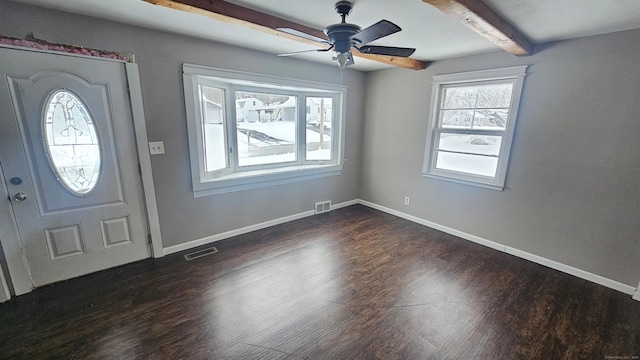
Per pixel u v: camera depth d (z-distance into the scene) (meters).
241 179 3.34
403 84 3.92
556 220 2.75
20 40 1.98
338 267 2.75
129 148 2.55
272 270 2.67
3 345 1.74
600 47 2.34
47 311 2.05
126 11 2.07
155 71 2.55
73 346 1.74
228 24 2.33
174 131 2.77
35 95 2.09
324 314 2.07
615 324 2.01
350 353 1.73
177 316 2.02
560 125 2.62
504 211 3.11
